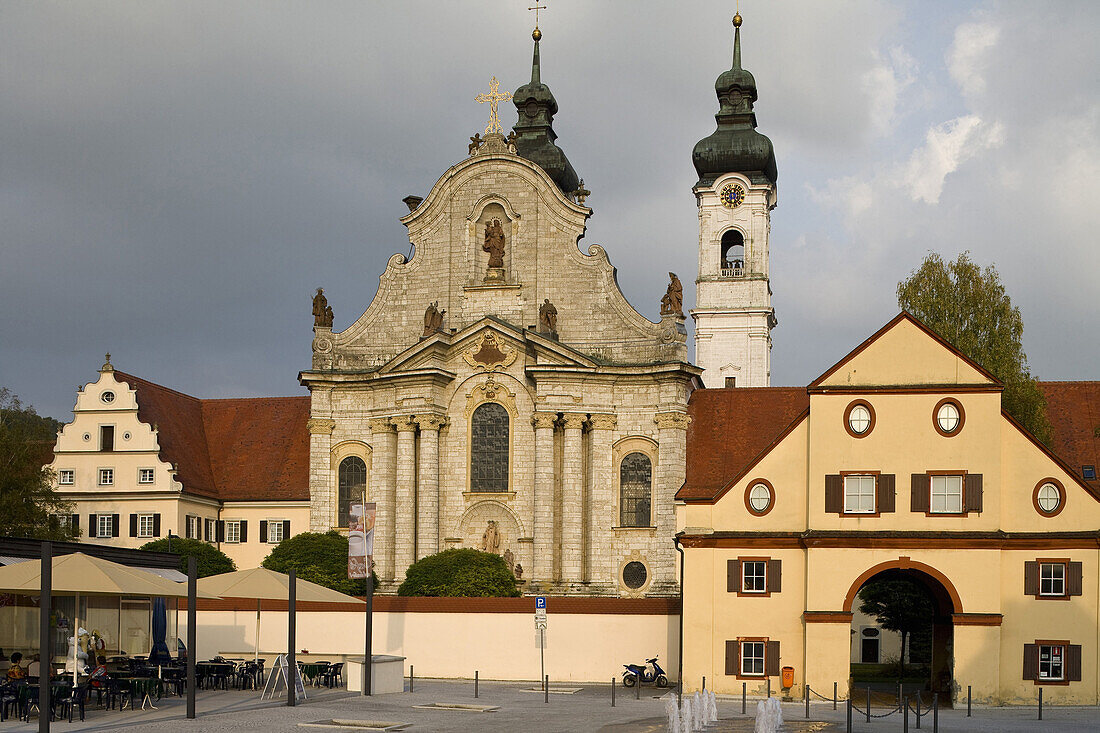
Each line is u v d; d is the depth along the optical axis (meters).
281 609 90.50
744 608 75.00
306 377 108.06
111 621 80.06
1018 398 95.12
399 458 104.31
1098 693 70.50
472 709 61.84
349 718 55.75
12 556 66.06
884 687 87.88
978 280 103.44
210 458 115.06
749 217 152.50
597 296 105.31
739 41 155.88
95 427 108.19
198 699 62.50
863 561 73.12
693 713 57.09
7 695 52.72
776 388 105.06
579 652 85.56
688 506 76.56
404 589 94.12
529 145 132.88
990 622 71.31
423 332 107.25
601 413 102.56
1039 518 72.56
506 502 103.44
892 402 74.31
